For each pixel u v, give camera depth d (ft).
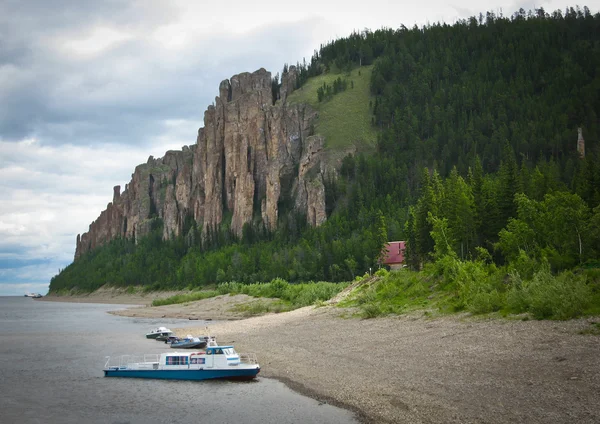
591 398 96.68
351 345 184.96
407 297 259.80
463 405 104.01
